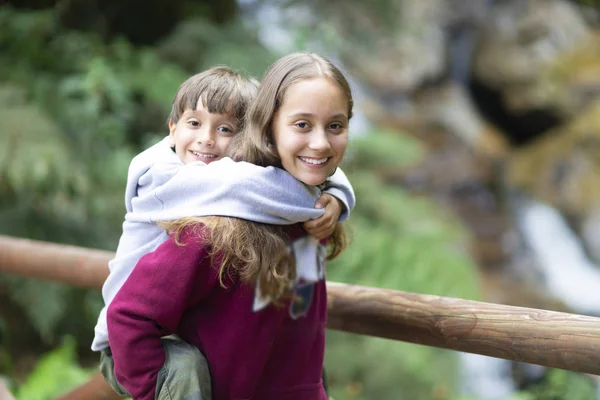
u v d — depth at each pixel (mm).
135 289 1174
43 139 4023
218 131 1311
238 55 5004
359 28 7051
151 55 4977
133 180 1299
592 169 9836
